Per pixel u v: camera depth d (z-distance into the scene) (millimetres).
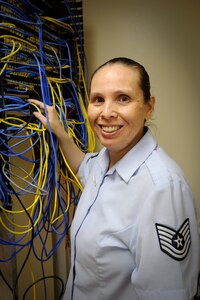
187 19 1415
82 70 1365
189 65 1453
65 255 1383
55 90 1100
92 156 1125
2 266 1075
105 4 1464
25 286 1312
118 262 766
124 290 803
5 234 985
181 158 1552
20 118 921
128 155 810
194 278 723
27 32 979
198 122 1498
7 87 879
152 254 670
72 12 1261
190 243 709
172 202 678
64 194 1149
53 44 1120
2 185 844
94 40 1497
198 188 1572
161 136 1542
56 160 992
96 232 790
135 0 1438
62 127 1022
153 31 1449
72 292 936
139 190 736
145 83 782
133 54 1481
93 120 812
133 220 734
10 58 870
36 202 907
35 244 1289
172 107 1506
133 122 760
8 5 856
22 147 1016
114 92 739
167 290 667
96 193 864
